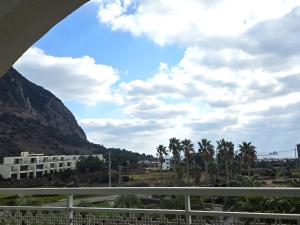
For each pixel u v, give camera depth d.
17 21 4.40
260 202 3.57
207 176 35.62
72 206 4.45
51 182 30.86
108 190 4.16
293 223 3.33
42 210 4.62
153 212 3.94
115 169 37.38
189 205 3.74
